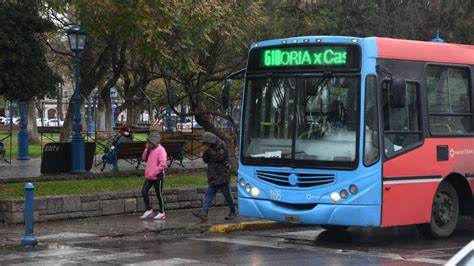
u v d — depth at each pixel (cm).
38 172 1997
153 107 5300
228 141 2177
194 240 1260
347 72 1137
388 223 1132
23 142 2570
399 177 1151
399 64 1171
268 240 1265
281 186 1169
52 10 2034
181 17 1664
